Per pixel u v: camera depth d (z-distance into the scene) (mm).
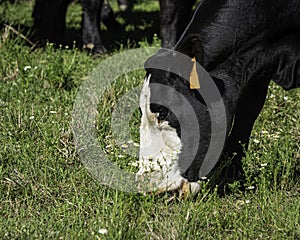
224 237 5480
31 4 16547
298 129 7660
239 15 5500
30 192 6137
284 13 5543
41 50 10602
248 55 5594
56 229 5434
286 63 5707
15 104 7977
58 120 7406
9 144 6844
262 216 5656
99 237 5254
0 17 13992
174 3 9750
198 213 5562
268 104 8211
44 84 8789
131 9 17062
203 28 5527
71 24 14398
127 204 5609
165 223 5445
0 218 5641
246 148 6328
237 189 6023
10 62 9430
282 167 6512
